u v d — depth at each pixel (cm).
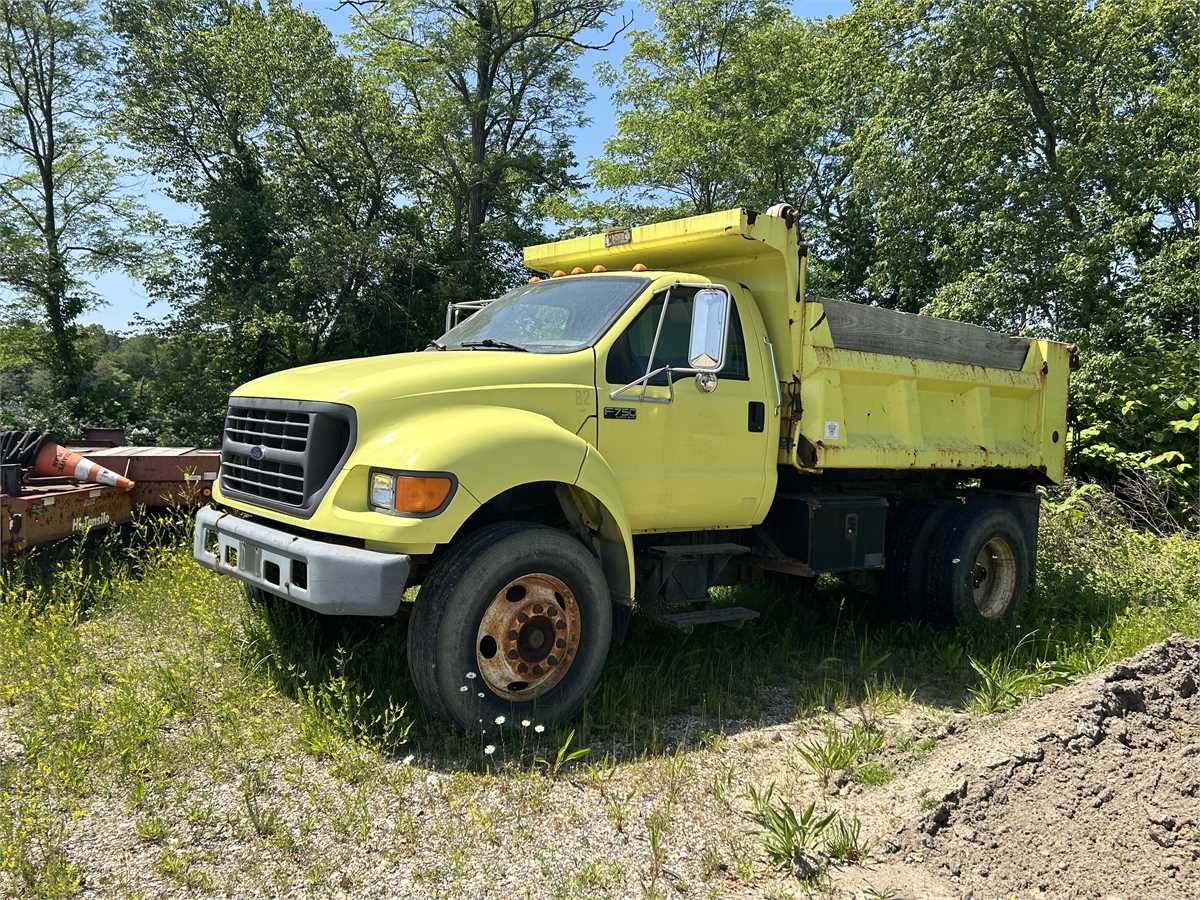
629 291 527
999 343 730
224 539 480
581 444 461
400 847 339
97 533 695
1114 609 704
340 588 403
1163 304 1339
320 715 440
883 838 350
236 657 513
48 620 537
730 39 2897
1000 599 704
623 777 409
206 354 2873
